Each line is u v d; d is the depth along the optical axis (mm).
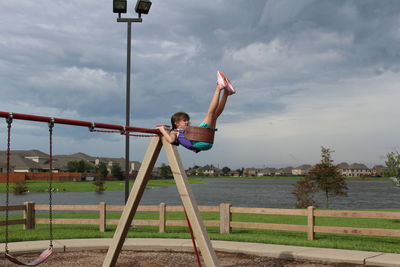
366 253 8898
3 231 12523
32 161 120875
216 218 17016
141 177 6898
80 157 155125
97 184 64312
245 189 80688
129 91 14234
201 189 80812
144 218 16266
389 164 17188
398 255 8648
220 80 5539
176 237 11266
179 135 5957
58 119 5473
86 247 9820
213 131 5824
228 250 9602
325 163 25719
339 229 10539
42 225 14625
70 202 37312
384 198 52375
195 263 8547
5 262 8477
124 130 6164
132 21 14219
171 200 42906
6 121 5016
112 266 7207
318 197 51031
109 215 18625
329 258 8492
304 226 11047
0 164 106812
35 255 9258
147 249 9820
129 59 14312
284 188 87125
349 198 51125
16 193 54094
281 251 9102
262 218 17812
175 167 6488
